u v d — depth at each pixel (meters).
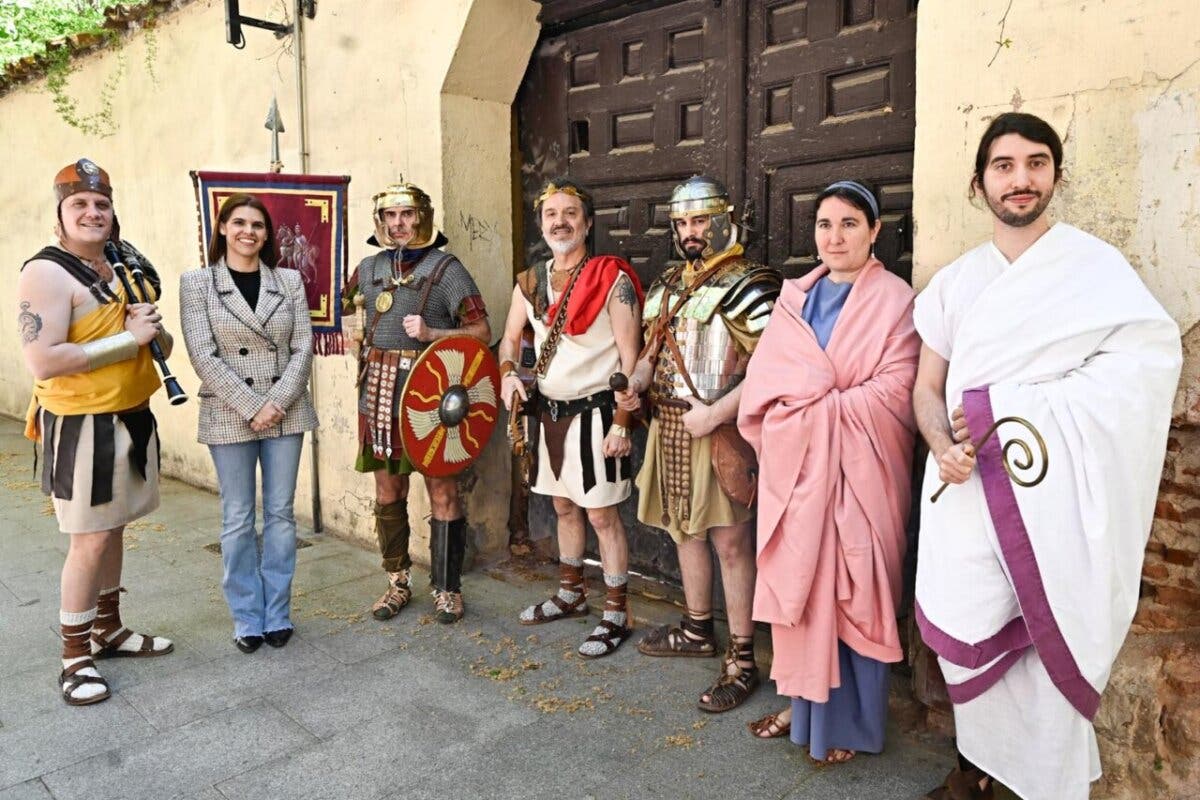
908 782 2.56
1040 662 2.06
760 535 2.56
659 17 3.77
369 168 4.57
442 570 3.75
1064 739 2.05
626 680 3.22
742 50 3.47
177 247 6.20
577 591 3.81
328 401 4.99
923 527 2.25
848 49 3.18
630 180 3.97
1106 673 2.00
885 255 3.15
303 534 5.11
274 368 3.47
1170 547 2.32
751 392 2.61
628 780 2.59
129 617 3.84
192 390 6.30
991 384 2.07
